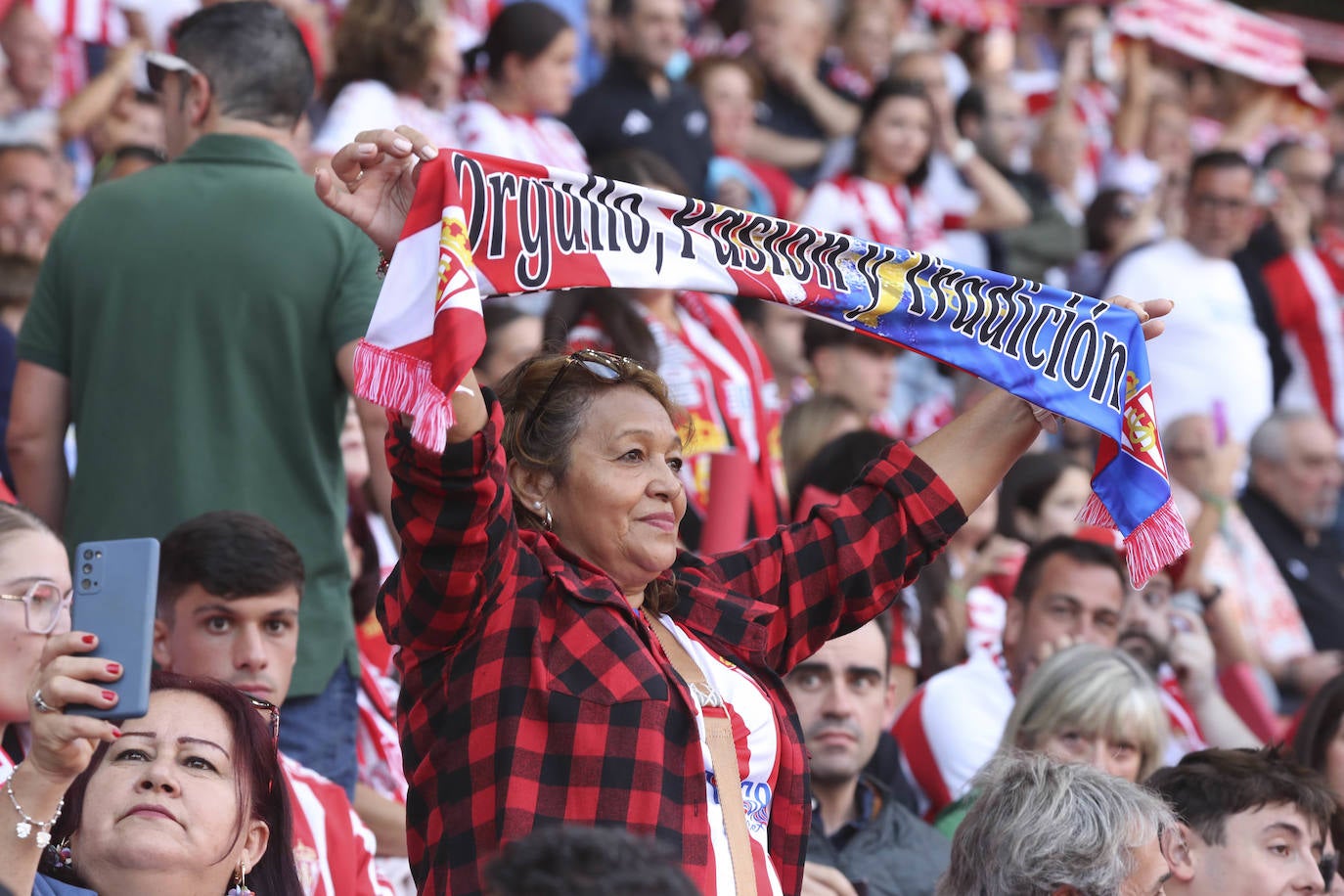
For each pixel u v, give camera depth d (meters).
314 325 14.90
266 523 14.23
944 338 11.86
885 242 30.62
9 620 12.55
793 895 10.43
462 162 10.06
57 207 22.38
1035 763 12.36
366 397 9.32
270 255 14.87
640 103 28.59
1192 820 14.42
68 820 10.89
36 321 15.32
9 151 22.02
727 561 11.38
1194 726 21.20
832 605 11.55
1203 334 33.00
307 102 15.72
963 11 39.56
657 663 10.03
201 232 14.91
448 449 9.39
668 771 9.72
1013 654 19.81
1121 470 12.14
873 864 16.19
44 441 15.30
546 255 10.38
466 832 9.60
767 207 31.81
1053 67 41.66
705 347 21.67
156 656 14.16
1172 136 40.09
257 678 14.02
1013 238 34.25
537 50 25.78
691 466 20.91
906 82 30.89
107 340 14.88
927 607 21.14
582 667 9.81
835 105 33.97
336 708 15.15
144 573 9.07
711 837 9.81
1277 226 36.47
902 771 18.41
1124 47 41.06
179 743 11.02
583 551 10.42
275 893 11.37
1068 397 11.99
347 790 15.20
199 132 15.40
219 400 14.78
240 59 15.24
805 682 16.34
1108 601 19.62
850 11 35.91
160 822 10.80
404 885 16.34
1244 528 28.80
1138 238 35.41
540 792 9.57
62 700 8.88
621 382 10.62
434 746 9.91
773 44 33.69
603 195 10.68
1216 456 28.66
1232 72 44.44
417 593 9.70
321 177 9.70
